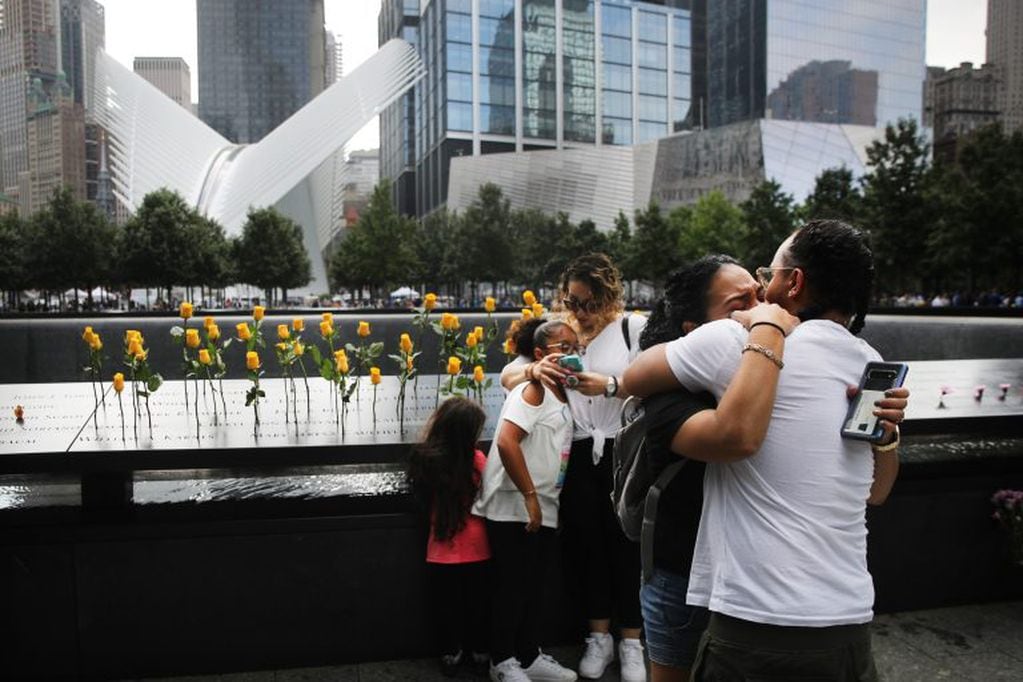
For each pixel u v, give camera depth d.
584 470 3.22
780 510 1.59
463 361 5.07
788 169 53.31
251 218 41.28
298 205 48.38
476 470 3.15
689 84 95.50
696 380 1.72
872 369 1.65
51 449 2.94
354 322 9.39
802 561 1.56
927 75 130.62
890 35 91.62
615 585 3.24
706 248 45.41
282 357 3.81
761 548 1.59
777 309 1.67
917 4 93.25
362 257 48.53
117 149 41.78
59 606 2.97
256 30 144.75
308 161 40.38
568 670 3.12
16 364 9.53
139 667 3.03
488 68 85.00
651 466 1.84
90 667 3.01
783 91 87.38
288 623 3.14
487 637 3.15
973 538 3.71
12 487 3.40
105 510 3.02
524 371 3.07
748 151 53.50
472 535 3.09
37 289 39.19
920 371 4.81
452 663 3.10
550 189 63.22
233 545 3.08
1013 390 4.18
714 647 1.66
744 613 1.58
